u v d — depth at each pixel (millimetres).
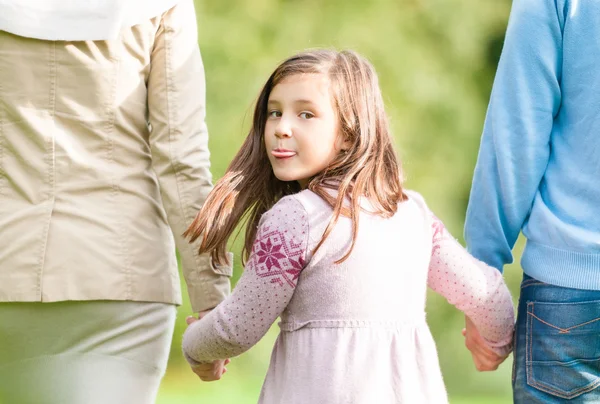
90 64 4402
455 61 16609
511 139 4605
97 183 4461
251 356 16453
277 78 4270
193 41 4734
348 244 3977
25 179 4422
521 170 4602
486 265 4508
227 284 4836
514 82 4598
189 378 16438
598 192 4348
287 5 16062
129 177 4539
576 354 4344
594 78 4391
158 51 4629
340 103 4207
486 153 4750
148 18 4492
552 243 4457
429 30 16562
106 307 4465
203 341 4152
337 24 16125
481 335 4621
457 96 16594
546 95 4555
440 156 16594
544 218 4496
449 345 16969
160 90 4637
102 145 4488
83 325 4465
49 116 4414
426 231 4250
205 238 4426
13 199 4438
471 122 16641
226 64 15648
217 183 4469
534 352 4465
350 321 3947
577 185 4430
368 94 4293
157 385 4719
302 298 4004
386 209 4082
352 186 4121
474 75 16703
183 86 4676
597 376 4336
